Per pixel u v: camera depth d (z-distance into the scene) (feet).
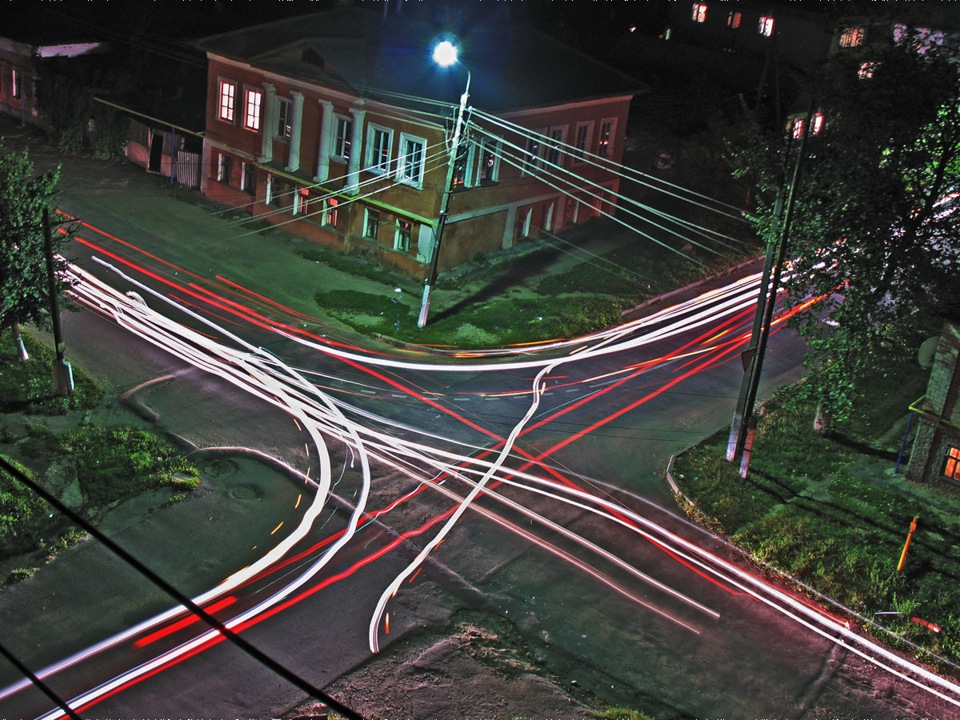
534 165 136.67
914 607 69.31
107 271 117.91
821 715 59.36
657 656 63.16
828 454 90.94
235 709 54.54
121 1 184.24
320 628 62.03
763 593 70.74
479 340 110.93
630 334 116.88
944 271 80.18
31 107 170.40
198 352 100.27
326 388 95.86
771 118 176.24
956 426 80.84
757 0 207.00
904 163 79.66
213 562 68.03
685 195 163.43
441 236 108.58
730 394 103.55
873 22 91.61
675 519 79.61
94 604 62.44
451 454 86.02
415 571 69.00
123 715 53.21
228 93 140.56
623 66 207.10
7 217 82.28
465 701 57.31
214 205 145.89
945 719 59.72
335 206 131.54
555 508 79.15
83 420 84.74
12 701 53.57
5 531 68.23
